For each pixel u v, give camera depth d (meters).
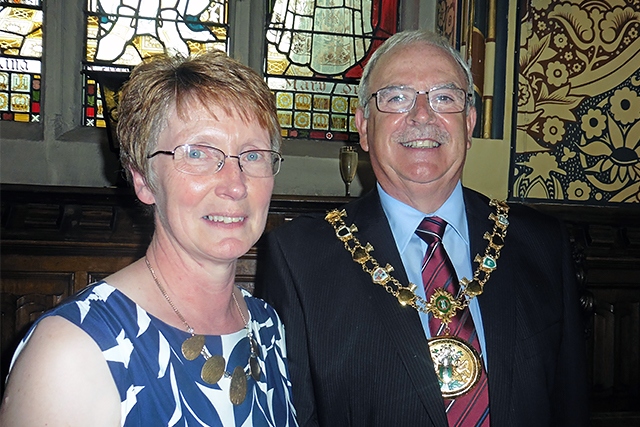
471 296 1.40
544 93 3.31
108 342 1.00
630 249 3.14
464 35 3.30
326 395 1.38
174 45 3.66
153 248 1.18
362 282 1.43
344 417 1.38
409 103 1.45
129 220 2.74
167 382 1.05
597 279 3.10
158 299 1.12
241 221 1.11
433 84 1.44
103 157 3.42
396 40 1.51
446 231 1.50
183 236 1.09
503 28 3.27
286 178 3.55
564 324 1.48
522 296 1.43
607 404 3.08
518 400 1.34
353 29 3.85
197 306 1.16
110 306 1.06
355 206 1.59
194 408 1.06
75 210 2.73
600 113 3.34
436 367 1.34
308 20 3.81
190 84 1.07
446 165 1.44
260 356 1.27
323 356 1.39
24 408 0.91
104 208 2.75
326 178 3.60
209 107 1.07
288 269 1.48
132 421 1.00
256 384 1.20
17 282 2.61
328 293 1.43
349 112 3.82
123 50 3.61
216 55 1.12
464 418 1.31
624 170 3.36
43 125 3.44
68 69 3.50
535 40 3.30
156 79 1.08
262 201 1.13
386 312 1.38
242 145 1.10
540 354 1.39
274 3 3.78
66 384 0.93
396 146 1.44
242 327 1.25
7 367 2.58
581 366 1.47
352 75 3.84
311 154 3.63
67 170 3.38
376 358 1.36
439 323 1.39
